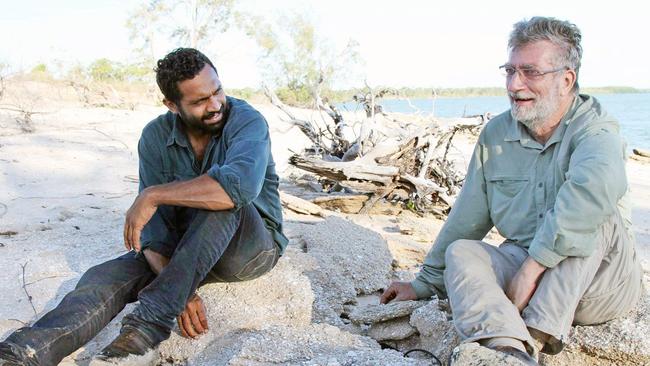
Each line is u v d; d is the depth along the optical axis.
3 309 3.49
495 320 2.46
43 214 5.55
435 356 2.89
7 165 7.70
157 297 2.75
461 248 2.76
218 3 27.45
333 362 2.66
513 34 2.85
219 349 2.94
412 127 8.18
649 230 7.13
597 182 2.53
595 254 2.62
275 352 2.79
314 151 8.48
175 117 3.19
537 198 2.87
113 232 5.03
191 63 2.97
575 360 2.80
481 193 3.11
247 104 3.20
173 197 2.79
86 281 2.82
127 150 9.65
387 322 3.30
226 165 2.84
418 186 6.91
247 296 3.19
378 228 6.02
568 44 2.76
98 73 25.17
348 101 10.49
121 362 2.64
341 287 3.87
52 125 12.67
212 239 2.82
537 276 2.61
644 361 2.67
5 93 16.95
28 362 2.47
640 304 2.92
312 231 4.73
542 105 2.79
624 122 39.56
